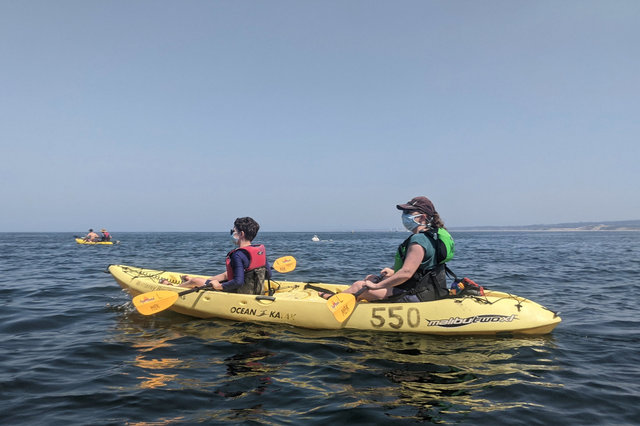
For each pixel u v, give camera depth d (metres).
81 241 29.02
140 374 3.10
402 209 4.35
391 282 4.13
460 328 4.04
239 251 4.82
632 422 2.35
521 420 2.36
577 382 2.95
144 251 21.20
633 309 5.71
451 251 4.30
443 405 2.56
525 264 13.51
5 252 18.91
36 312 5.34
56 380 2.96
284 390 2.79
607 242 39.19
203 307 4.92
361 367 3.25
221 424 2.29
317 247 28.25
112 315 5.15
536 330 4.12
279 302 4.59
